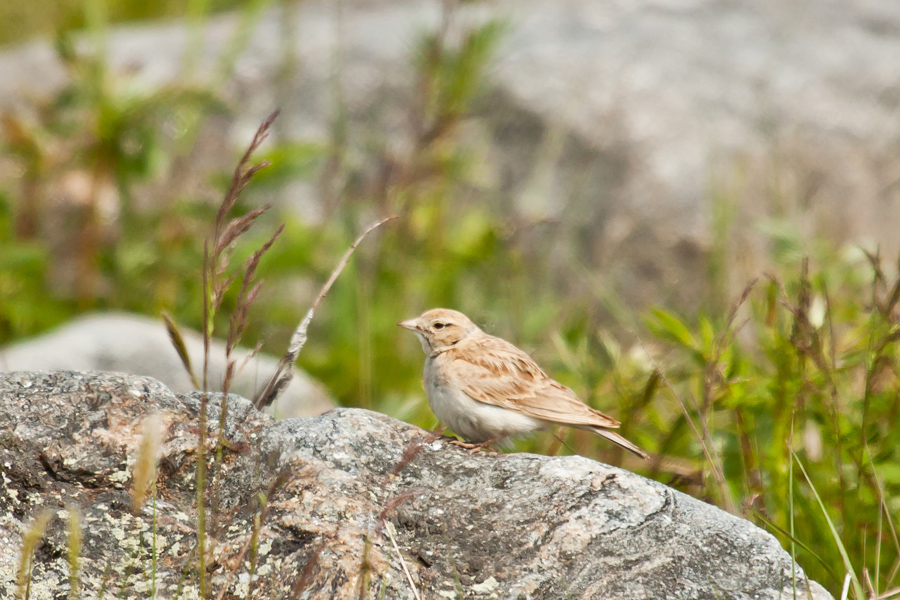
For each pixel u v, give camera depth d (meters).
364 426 5.86
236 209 12.17
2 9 18.98
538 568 5.10
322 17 17.44
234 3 18.78
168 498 5.42
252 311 12.20
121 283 12.20
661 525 5.32
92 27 12.04
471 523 5.30
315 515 5.20
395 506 4.89
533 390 7.11
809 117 15.52
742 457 7.57
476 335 7.63
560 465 5.67
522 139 15.12
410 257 12.80
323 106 15.56
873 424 7.45
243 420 5.79
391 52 15.81
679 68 15.70
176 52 15.92
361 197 12.90
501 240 13.30
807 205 13.71
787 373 7.41
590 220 14.66
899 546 6.43
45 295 12.16
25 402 5.55
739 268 12.90
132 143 12.02
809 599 4.93
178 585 4.84
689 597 5.01
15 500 5.22
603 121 15.08
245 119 15.23
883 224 15.08
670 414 8.98
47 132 12.11
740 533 5.32
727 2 17.48
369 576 4.78
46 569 4.99
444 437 6.06
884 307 6.93
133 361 9.54
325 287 6.38
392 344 11.72
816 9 17.45
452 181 13.71
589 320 12.71
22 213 12.43
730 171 14.76
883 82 16.20
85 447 5.44
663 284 14.13
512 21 16.27
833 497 7.39
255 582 4.98
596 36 16.23
